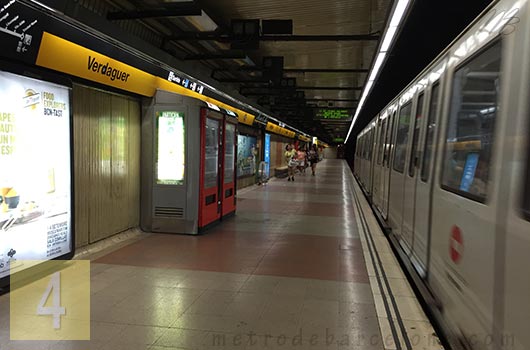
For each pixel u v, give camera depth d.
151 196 7.40
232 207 9.32
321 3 7.41
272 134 22.02
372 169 11.88
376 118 12.61
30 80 4.42
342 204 11.77
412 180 5.23
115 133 6.71
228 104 12.14
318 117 26.91
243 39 7.55
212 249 6.32
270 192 14.59
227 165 8.91
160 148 7.31
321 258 5.90
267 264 5.55
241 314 3.88
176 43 9.16
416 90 5.67
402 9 6.01
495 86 2.62
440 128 4.00
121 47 5.92
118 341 3.31
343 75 14.10
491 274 2.39
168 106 7.25
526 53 2.21
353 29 8.88
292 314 3.89
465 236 2.91
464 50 3.44
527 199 2.03
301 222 8.77
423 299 4.20
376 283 4.82
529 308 1.90
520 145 2.16
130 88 6.61
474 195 2.78
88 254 5.91
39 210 4.62
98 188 6.30
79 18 4.92
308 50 10.79
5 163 4.17
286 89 15.16
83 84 5.85
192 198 7.26
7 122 4.17
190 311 3.93
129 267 5.31
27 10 4.18
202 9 6.97
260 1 7.36
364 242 6.98
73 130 5.26
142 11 6.51
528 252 1.94
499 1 2.80
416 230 4.83
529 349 1.89
